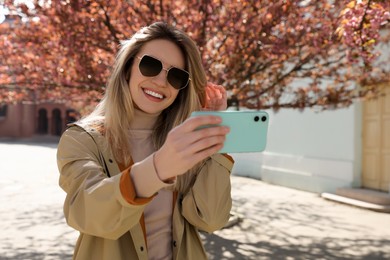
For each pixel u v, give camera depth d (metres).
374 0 3.70
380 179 8.80
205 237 6.23
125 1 5.24
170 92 1.47
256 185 11.80
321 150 10.23
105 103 1.53
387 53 8.03
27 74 6.04
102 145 1.38
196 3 5.24
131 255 1.38
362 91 7.12
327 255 5.37
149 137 1.55
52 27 5.56
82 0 5.15
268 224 7.10
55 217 7.87
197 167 1.51
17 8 5.52
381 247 5.70
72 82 6.03
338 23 5.49
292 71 6.53
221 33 5.64
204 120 0.92
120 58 1.49
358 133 9.25
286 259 5.21
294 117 11.21
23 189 11.37
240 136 1.18
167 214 1.49
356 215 7.77
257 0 5.26
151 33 1.49
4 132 40.78
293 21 5.80
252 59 5.74
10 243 6.02
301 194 10.20
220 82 5.62
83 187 1.14
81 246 1.38
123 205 1.00
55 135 39.84
